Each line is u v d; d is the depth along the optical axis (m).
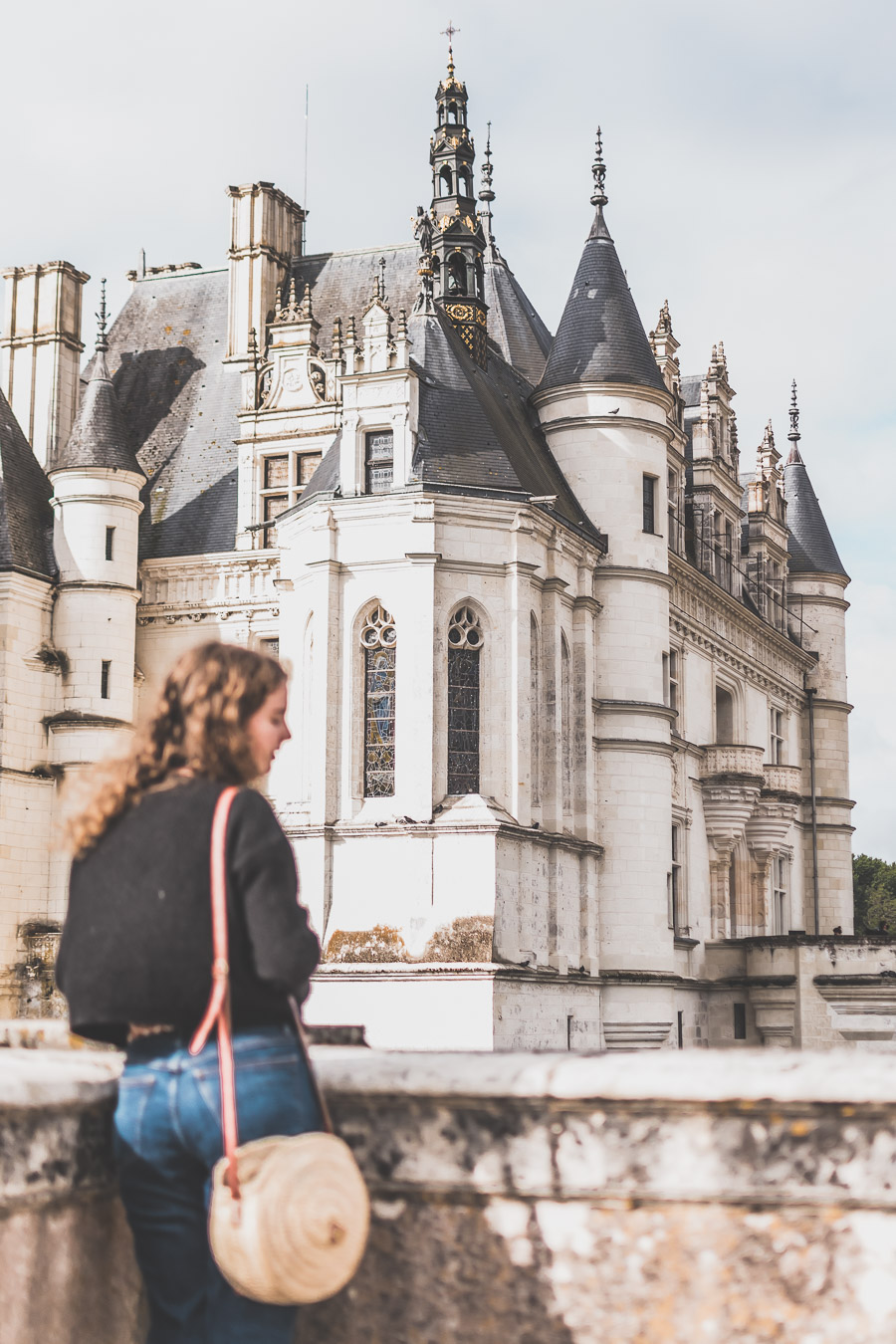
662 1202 4.53
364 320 38.56
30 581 43.06
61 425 50.72
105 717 43.28
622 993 41.38
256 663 4.93
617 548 43.78
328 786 36.53
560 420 44.69
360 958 35.16
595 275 46.25
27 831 42.19
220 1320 4.44
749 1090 4.42
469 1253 4.70
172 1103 4.41
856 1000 46.09
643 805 42.69
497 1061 4.78
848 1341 4.35
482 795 36.66
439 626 36.72
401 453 37.53
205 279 54.62
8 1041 6.33
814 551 70.44
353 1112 4.84
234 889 4.48
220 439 50.00
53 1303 4.46
